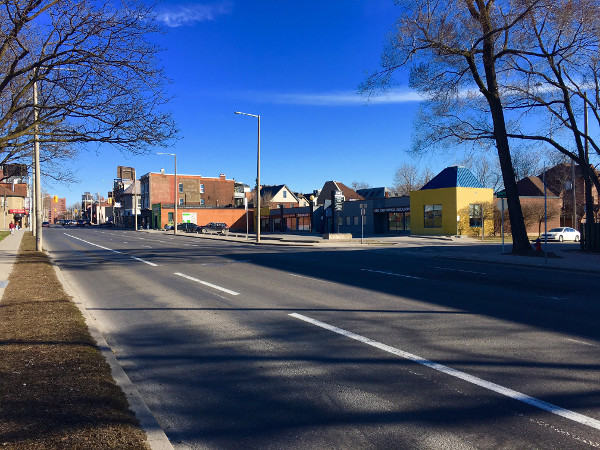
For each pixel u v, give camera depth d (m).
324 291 10.90
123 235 51.62
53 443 3.24
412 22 19.27
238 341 6.62
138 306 9.37
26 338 6.08
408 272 14.66
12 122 11.31
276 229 67.25
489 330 7.05
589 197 23.73
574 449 3.42
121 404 4.08
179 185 83.12
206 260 19.19
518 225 20.77
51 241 36.91
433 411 4.14
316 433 3.75
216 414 4.17
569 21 17.69
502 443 3.52
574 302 9.41
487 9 19.14
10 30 8.07
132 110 9.17
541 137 22.78
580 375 5.01
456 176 40.12
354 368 5.37
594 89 22.55
